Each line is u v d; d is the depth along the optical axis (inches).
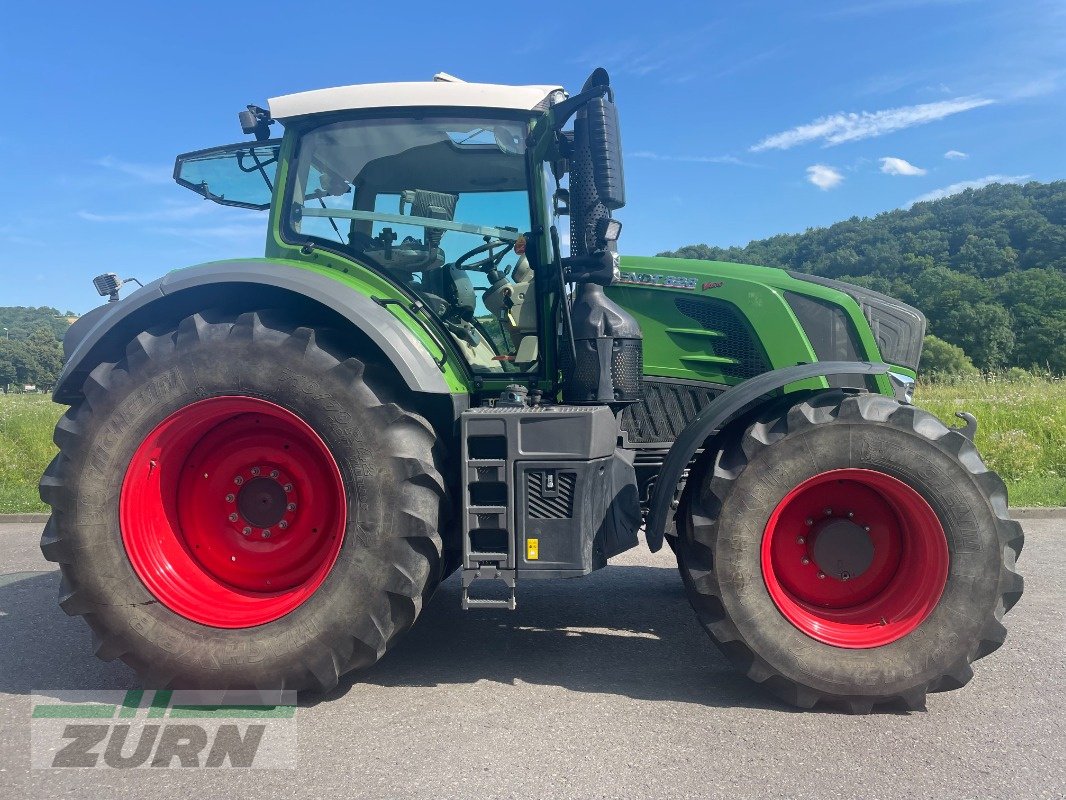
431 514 106.3
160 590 107.7
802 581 112.6
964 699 107.9
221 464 115.0
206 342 108.0
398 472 104.7
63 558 107.4
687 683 115.0
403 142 129.1
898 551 111.7
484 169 129.7
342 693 111.0
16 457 355.6
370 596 103.7
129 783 85.4
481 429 108.1
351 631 103.4
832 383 131.7
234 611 107.7
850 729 98.5
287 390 106.3
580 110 119.2
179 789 84.0
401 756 91.0
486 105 124.5
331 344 110.0
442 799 81.1
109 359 119.5
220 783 85.1
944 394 489.4
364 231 130.4
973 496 103.2
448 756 90.9
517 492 106.8
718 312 139.9
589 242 122.9
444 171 130.3
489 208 129.9
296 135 131.0
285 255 130.7
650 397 141.4
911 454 104.0
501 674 118.8
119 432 107.7
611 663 124.0
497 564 107.9
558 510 106.6
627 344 123.6
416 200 130.3
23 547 230.2
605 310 123.2
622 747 93.0
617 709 104.9
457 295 131.3
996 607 102.7
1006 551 104.2
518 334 132.5
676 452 114.6
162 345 109.1
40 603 163.0
